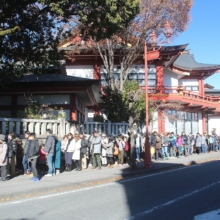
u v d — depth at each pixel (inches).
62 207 317.4
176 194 380.5
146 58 652.1
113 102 863.7
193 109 1339.8
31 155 457.1
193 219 271.1
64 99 786.8
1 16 526.3
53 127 614.5
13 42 585.6
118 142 677.9
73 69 1178.0
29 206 322.3
